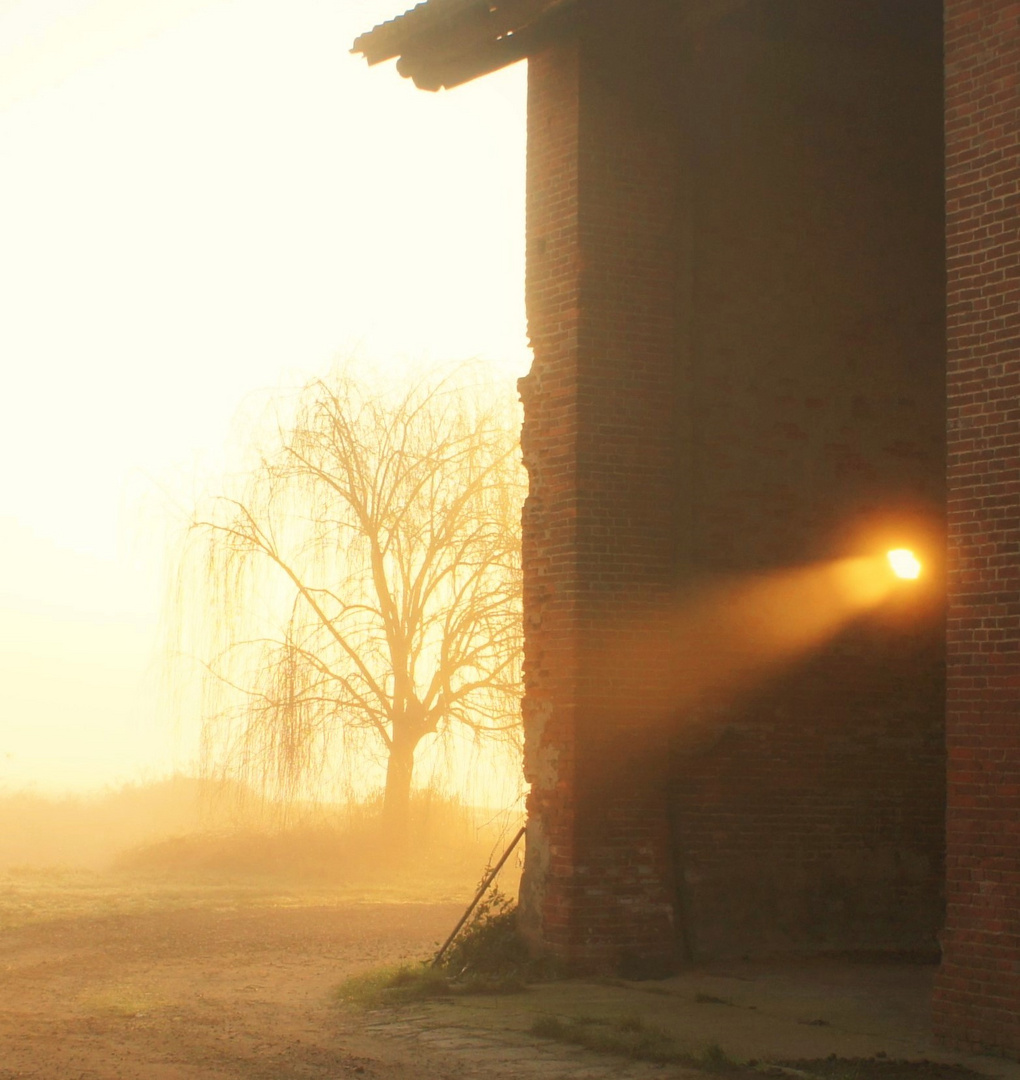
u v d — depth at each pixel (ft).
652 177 43.06
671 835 41.63
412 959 44.39
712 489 43.14
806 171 45.85
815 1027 31.73
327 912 62.95
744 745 42.86
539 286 42.93
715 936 41.63
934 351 47.34
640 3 43.57
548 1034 30.94
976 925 28.96
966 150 30.68
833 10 46.37
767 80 45.47
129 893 69.10
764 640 43.50
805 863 43.14
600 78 42.68
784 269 45.14
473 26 42.19
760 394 44.24
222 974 41.98
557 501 41.60
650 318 42.65
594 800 40.24
